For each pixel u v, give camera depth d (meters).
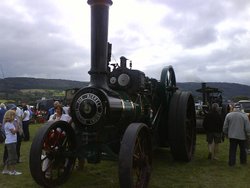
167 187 5.63
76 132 5.44
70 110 5.00
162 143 7.70
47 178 5.07
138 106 6.00
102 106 4.82
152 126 6.76
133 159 4.65
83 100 4.89
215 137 8.06
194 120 8.11
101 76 5.10
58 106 6.32
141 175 5.00
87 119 4.86
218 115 8.09
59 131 5.32
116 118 5.09
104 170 6.77
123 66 6.21
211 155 8.07
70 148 5.51
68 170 5.52
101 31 5.11
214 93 17.19
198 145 10.44
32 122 22.98
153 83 7.23
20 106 12.41
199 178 6.26
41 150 4.70
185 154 7.32
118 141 5.54
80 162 6.66
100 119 4.81
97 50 5.09
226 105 13.38
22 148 10.16
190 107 8.00
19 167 7.24
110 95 5.06
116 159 5.03
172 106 7.23
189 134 7.96
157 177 6.28
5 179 6.20
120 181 4.37
